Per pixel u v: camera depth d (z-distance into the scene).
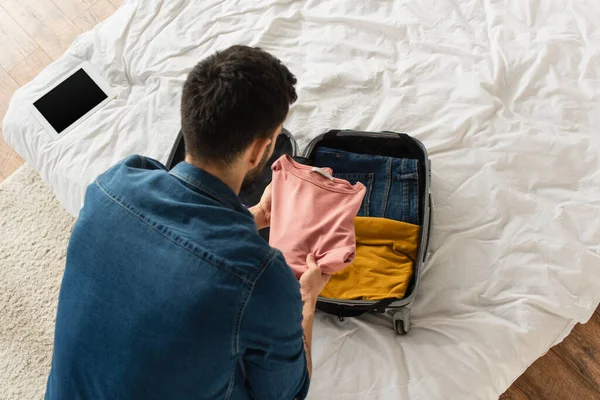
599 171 1.22
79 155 1.38
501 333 1.09
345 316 1.16
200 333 0.56
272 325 0.60
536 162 1.25
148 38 1.49
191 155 0.62
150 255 0.58
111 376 0.60
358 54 1.43
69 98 1.44
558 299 1.11
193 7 1.51
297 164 1.08
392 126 1.34
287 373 0.69
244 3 1.50
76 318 0.62
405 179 1.18
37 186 1.64
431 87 1.36
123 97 1.46
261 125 0.61
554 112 1.29
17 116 1.44
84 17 1.85
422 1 1.44
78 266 0.63
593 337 1.29
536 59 1.34
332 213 1.01
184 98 0.61
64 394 0.65
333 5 1.48
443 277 1.18
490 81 1.33
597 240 1.15
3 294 1.53
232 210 0.59
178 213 0.58
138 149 1.38
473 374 1.06
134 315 0.58
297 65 1.44
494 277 1.15
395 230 1.13
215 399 0.64
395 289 1.07
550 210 1.19
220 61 0.60
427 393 1.04
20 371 1.45
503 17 1.39
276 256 0.59
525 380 1.27
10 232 1.60
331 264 0.93
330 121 1.37
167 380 0.58
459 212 1.23
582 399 1.25
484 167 1.26
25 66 1.82
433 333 1.13
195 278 0.56
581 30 1.35
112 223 0.61
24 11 1.88
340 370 1.08
